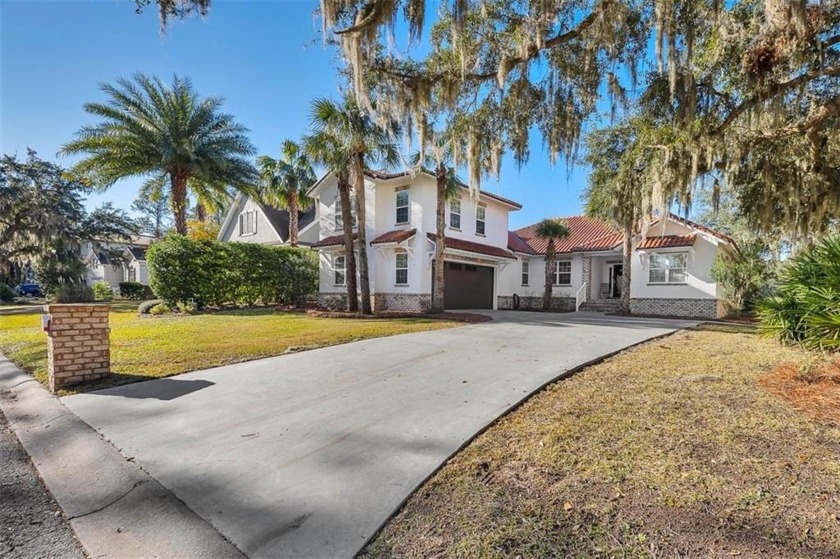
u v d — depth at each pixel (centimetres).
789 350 692
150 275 1505
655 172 620
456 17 484
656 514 237
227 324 1143
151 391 516
